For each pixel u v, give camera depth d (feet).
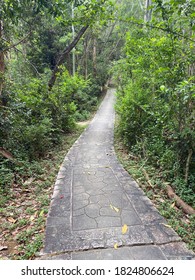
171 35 9.14
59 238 6.54
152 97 14.82
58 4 12.82
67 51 22.66
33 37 21.99
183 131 9.09
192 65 9.37
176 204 8.58
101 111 42.11
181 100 8.80
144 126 15.65
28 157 13.32
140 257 5.77
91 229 6.95
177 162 10.09
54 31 36.88
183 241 6.40
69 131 24.35
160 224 7.22
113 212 7.95
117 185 10.39
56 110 21.08
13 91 15.10
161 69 8.88
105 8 9.42
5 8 12.77
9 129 12.35
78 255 5.86
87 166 13.28
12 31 16.26
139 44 13.38
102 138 21.17
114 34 59.36
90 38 51.42
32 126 14.35
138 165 12.98
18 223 7.46
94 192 9.66
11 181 10.48
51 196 9.42
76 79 26.04
